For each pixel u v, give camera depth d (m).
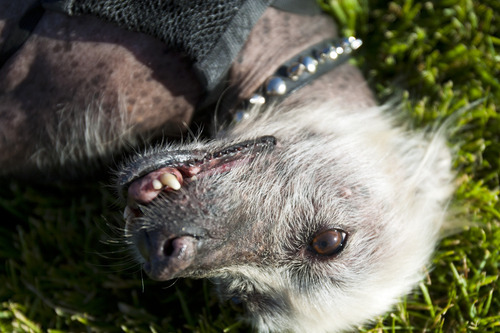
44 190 0.46
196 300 0.43
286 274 0.36
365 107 0.41
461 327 0.41
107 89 0.38
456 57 0.47
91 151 0.40
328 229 0.36
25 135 0.40
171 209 0.33
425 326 0.41
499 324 0.41
